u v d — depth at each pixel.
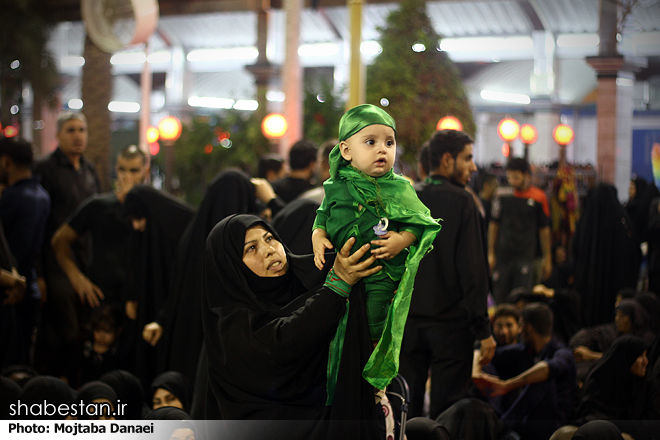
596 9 10.99
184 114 14.89
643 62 8.34
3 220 3.91
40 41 11.22
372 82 7.05
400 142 7.04
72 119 4.61
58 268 4.36
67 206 4.56
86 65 9.55
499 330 3.76
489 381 3.15
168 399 2.89
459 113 7.18
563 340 4.92
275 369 1.75
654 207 5.20
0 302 3.55
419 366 2.87
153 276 3.66
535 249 5.76
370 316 1.80
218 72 16.36
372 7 11.48
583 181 7.57
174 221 3.70
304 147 4.21
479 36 12.24
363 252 1.71
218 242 1.87
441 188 2.88
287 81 7.65
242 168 7.16
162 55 15.40
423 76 7.02
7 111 12.00
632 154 9.90
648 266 5.29
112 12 6.91
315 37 13.17
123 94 17.78
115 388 2.88
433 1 10.71
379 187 1.76
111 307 3.80
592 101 12.94
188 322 3.11
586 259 5.62
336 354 1.79
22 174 4.05
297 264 1.91
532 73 13.47
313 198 2.95
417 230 1.75
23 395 2.65
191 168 9.37
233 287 1.86
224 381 1.83
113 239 4.11
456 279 2.83
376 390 1.99
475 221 2.84
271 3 10.46
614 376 3.02
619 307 3.81
